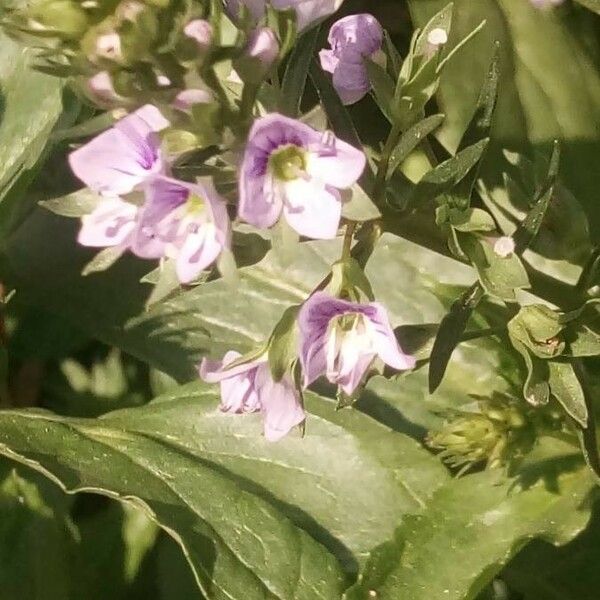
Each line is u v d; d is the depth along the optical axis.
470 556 0.09
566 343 0.08
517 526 0.09
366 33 0.08
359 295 0.08
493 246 0.08
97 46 0.07
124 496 0.09
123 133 0.07
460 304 0.08
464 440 0.09
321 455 0.10
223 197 0.07
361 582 0.09
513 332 0.08
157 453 0.10
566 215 0.09
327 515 0.10
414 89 0.08
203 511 0.09
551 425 0.09
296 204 0.07
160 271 0.07
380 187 0.08
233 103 0.07
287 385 0.08
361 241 0.08
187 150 0.07
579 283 0.09
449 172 0.08
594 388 0.09
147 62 0.07
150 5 0.06
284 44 0.07
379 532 0.10
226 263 0.07
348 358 0.07
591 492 0.09
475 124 0.08
